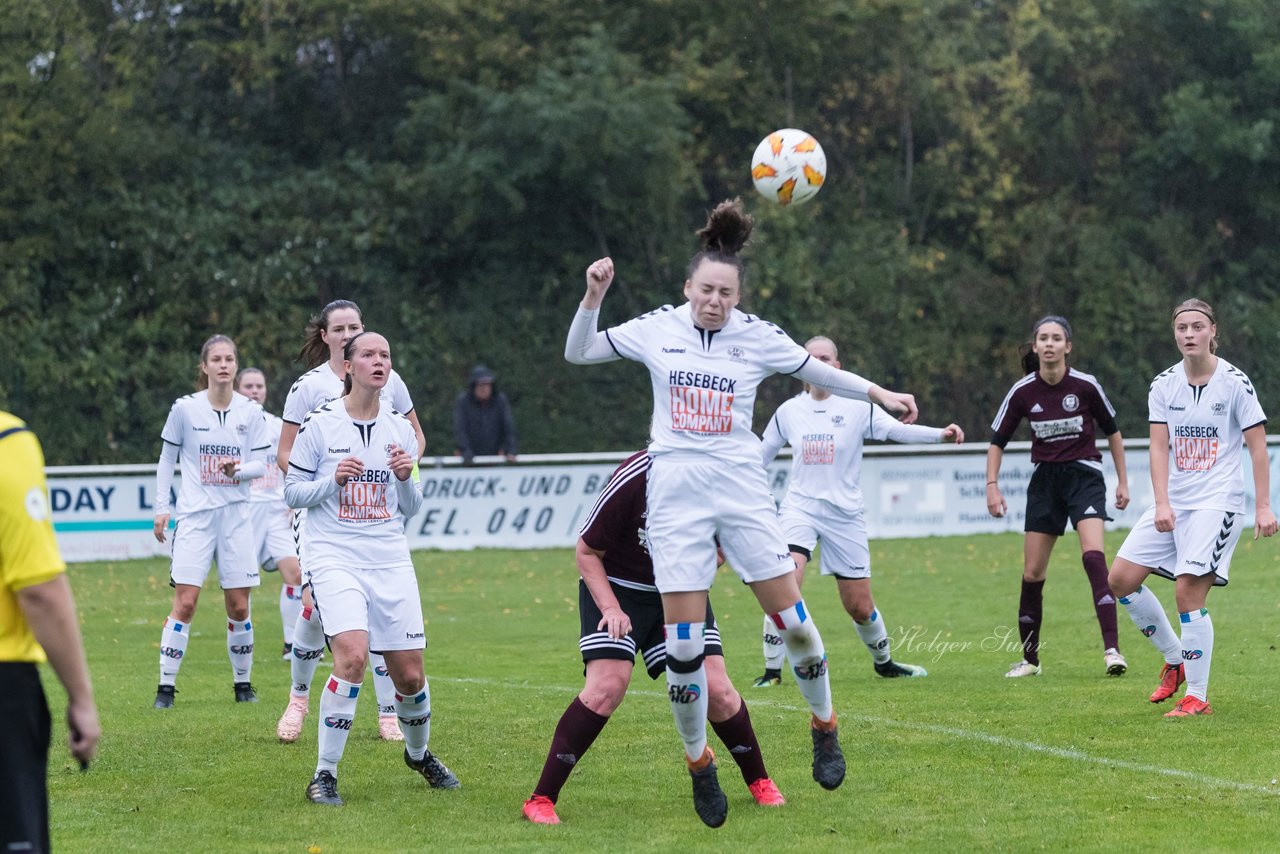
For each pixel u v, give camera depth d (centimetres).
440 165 7888
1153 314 8831
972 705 2253
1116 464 2627
